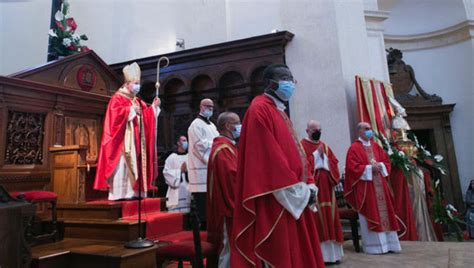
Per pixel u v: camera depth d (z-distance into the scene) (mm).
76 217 3859
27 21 6188
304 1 6789
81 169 4059
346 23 6883
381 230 4293
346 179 4648
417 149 6629
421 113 9984
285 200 1859
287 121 2211
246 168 1924
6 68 5695
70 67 5020
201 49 6934
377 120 6160
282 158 1880
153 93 7488
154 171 4500
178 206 5301
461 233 6574
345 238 5508
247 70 6648
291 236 1892
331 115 6215
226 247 2588
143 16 8539
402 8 10633
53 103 4680
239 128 2992
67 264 3016
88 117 5223
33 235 3502
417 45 10609
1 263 2311
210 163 2875
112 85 5785
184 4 8320
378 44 8133
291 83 2215
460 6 9734
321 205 3971
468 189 8992
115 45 8469
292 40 6719
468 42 9680
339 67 6289
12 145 4137
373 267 3691
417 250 4422
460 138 9734
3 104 4055
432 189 6473
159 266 2887
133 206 3988
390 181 5645
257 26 7426
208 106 4469
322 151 4188
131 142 4152
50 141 4566
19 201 2564
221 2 7840
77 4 8117
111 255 2811
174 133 7191
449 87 10062
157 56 7316
